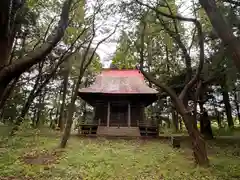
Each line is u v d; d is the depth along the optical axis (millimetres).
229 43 4152
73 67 20594
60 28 2264
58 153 11102
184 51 10562
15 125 14359
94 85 22172
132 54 11336
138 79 23906
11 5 1851
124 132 18969
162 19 10102
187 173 8281
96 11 11609
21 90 19516
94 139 16391
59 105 27656
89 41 13266
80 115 29859
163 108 22875
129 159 10414
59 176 7855
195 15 8961
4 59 1755
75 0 8289
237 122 27797
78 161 9719
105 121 21266
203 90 15641
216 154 11531
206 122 17828
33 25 9914
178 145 13492
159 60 18469
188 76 10742
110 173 8328
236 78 11109
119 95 20781
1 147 11555
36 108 23281
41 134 16938
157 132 19391
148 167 9211
